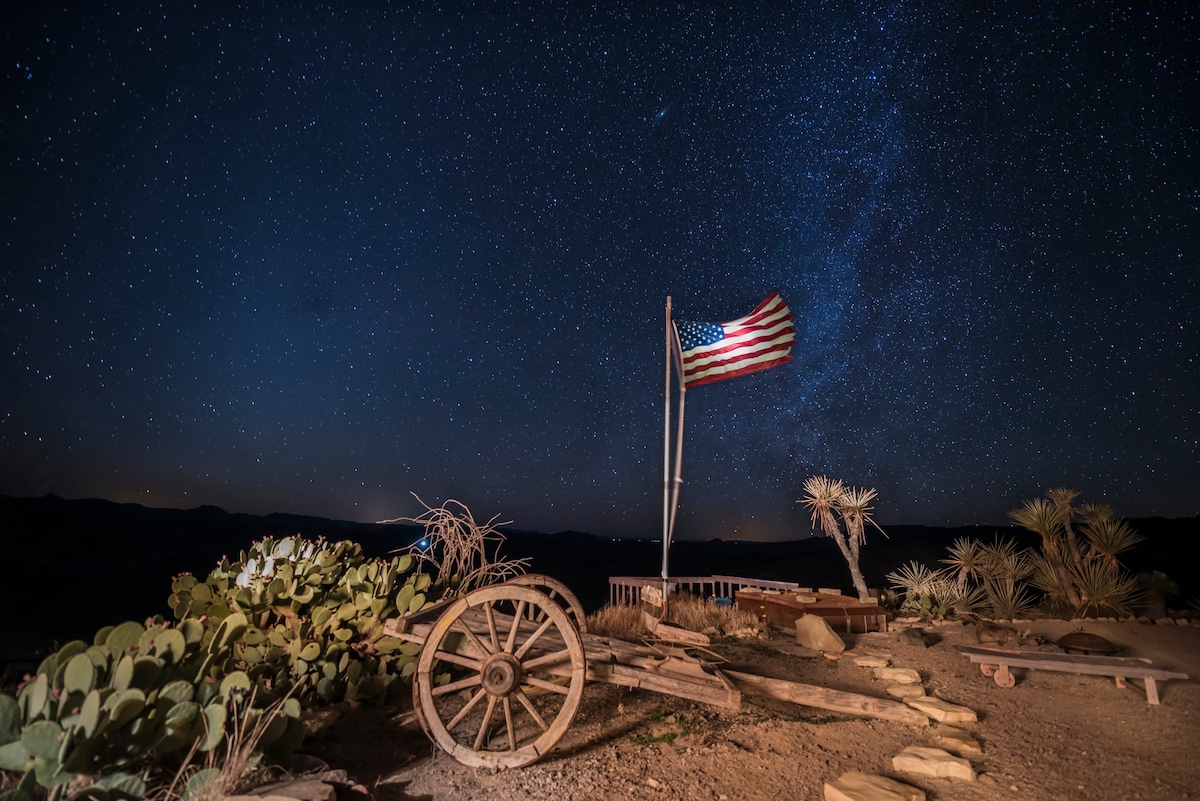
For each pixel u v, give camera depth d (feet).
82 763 9.35
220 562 18.74
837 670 21.39
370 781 12.41
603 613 28.58
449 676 18.45
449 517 22.41
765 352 24.53
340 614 17.47
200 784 10.05
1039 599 32.45
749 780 12.62
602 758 13.57
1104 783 12.62
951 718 16.17
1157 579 29.89
